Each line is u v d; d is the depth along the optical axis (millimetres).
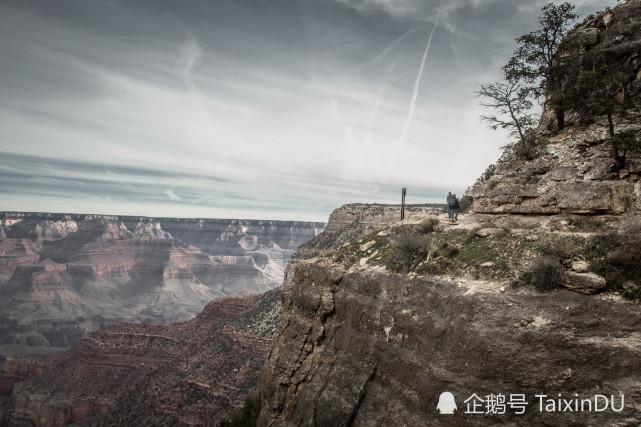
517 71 36750
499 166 34375
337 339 32938
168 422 93875
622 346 20062
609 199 25969
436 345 25062
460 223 32688
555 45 36375
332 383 31172
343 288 33781
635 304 20922
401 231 35000
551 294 22484
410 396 25500
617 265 22516
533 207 28812
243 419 53531
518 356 21547
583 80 32094
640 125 29000
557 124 34719
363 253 35531
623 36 33688
